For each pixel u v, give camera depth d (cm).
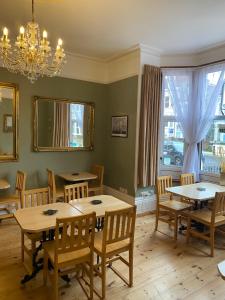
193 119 425
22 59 247
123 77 450
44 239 237
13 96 402
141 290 227
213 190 343
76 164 480
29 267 251
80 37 369
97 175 462
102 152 511
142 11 285
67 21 315
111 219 210
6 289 226
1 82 388
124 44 396
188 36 356
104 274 213
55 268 195
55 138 449
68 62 451
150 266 268
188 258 286
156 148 427
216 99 392
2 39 221
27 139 421
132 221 225
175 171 454
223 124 397
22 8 282
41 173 440
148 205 440
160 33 348
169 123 453
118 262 273
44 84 430
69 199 299
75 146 475
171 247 311
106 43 393
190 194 321
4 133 398
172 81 432
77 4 271
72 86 462
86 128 486
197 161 427
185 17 298
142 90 412
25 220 218
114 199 289
